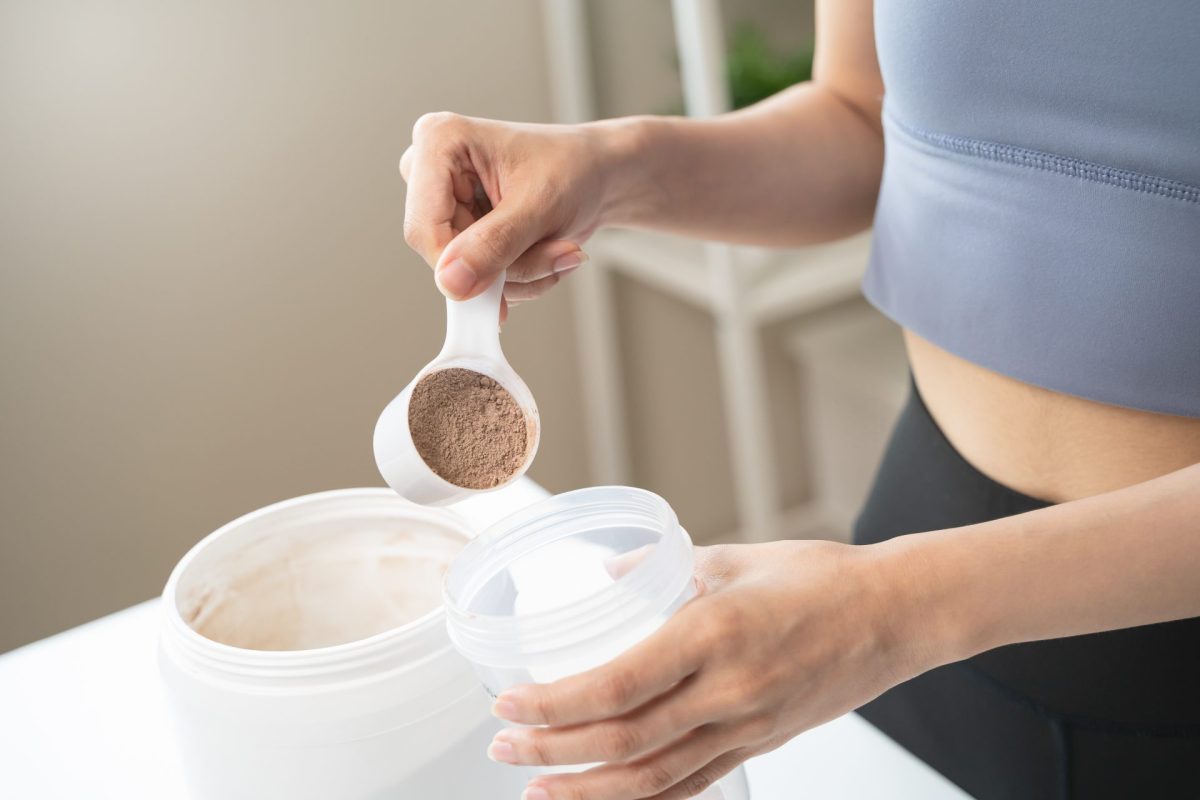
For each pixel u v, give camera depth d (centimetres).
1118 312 64
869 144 91
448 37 153
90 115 135
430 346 164
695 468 195
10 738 71
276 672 52
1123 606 51
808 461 204
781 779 65
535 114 163
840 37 88
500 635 48
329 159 150
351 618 68
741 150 84
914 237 75
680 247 165
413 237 65
